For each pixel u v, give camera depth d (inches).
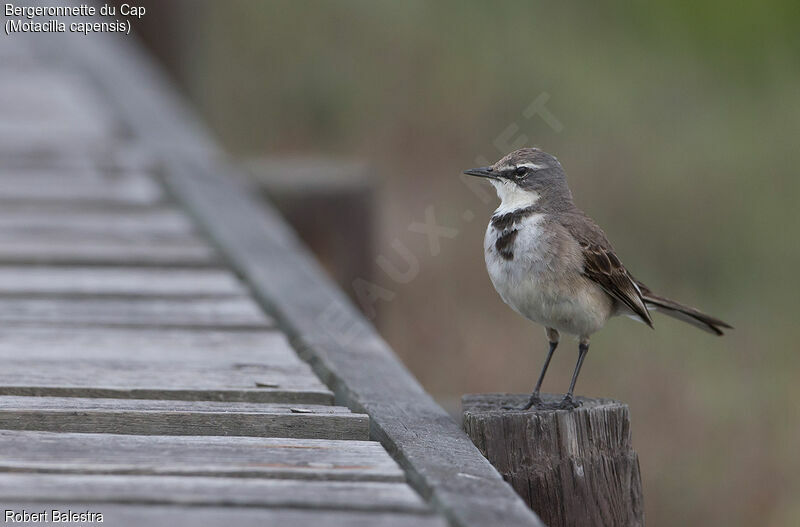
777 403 589.6
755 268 735.7
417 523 163.6
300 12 1061.8
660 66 942.4
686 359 638.5
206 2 885.2
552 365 628.1
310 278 348.5
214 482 180.2
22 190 460.8
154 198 458.9
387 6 1067.3
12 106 604.1
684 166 818.2
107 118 591.5
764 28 931.3
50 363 256.8
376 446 205.2
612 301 262.7
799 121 855.7
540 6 1031.6
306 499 172.2
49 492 171.6
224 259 372.5
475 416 206.7
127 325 297.6
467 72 970.1
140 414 211.9
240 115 965.2
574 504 207.6
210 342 283.3
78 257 365.4
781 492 526.0
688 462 548.4
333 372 255.9
